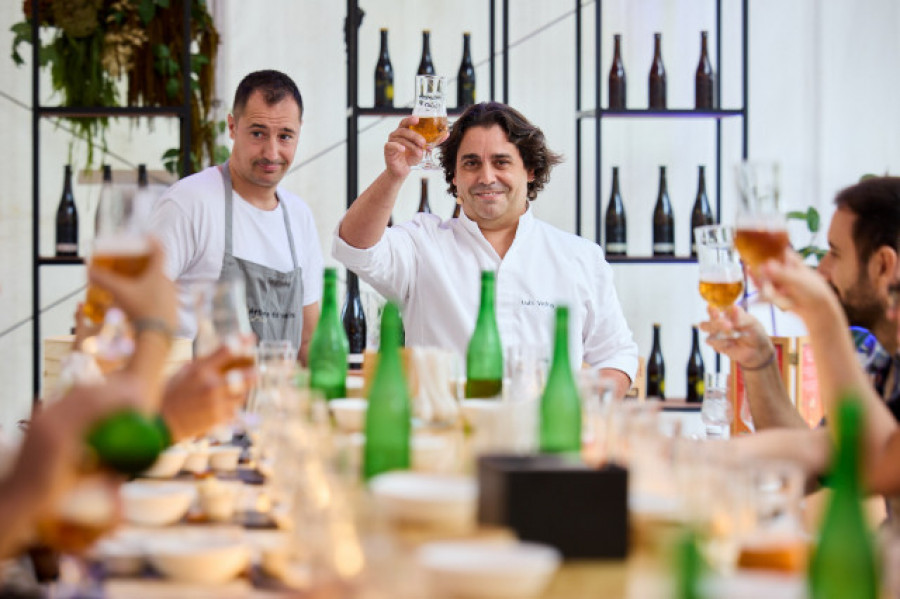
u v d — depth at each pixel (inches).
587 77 213.8
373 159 210.2
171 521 66.0
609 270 137.9
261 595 51.9
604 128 212.7
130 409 47.5
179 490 68.0
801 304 71.8
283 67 209.3
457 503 53.7
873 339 90.2
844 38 216.1
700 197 205.0
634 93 213.8
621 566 52.3
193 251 143.8
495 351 104.3
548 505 52.4
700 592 38.7
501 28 212.7
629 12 213.6
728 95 215.9
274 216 148.8
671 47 214.4
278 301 147.8
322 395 98.7
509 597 44.0
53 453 45.8
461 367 130.2
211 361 70.9
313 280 155.3
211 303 71.4
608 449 69.6
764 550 51.6
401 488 57.9
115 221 54.1
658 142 213.3
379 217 122.9
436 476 59.5
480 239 133.0
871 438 68.9
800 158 217.0
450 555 47.4
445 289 131.4
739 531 54.6
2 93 205.0
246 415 92.9
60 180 205.8
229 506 67.1
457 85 202.1
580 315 134.6
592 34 213.5
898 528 59.6
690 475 57.5
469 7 211.2
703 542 52.1
